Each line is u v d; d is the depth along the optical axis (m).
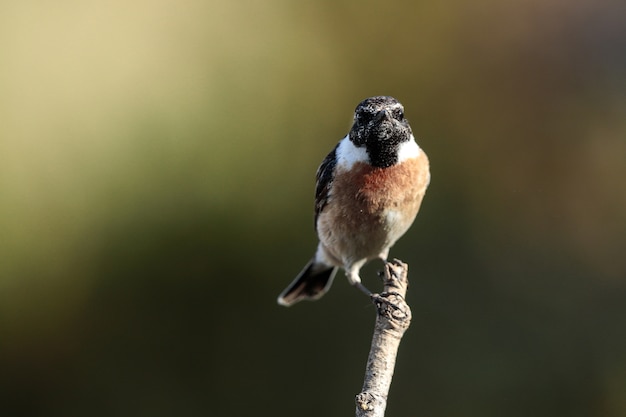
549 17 12.92
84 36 11.22
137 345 11.71
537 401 11.58
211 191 11.47
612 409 11.54
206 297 11.76
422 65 12.95
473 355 11.71
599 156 12.77
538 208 12.67
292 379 11.74
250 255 11.80
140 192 11.09
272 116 12.16
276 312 11.86
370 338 11.70
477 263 12.26
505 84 12.96
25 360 11.53
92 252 11.13
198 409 11.72
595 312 12.03
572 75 12.91
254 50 12.16
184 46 11.65
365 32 12.91
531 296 12.09
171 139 11.21
